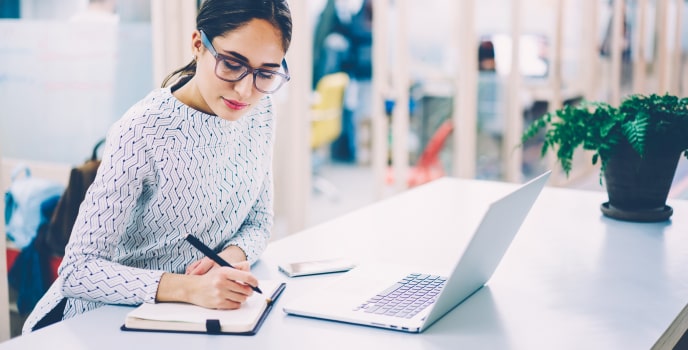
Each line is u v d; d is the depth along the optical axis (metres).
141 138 1.35
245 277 1.28
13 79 2.76
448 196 2.40
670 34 8.49
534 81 5.75
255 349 1.15
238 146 1.53
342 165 6.71
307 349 1.15
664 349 1.27
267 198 1.68
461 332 1.23
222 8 1.27
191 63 1.48
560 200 2.36
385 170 4.45
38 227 2.67
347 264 1.61
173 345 1.16
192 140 1.40
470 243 1.19
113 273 1.31
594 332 1.24
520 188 1.33
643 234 1.93
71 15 2.86
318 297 1.37
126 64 2.99
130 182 1.35
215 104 1.34
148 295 1.30
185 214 1.44
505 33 5.29
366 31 5.84
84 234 1.34
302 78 3.88
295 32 3.79
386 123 4.41
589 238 1.89
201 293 1.28
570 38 6.26
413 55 4.57
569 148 2.07
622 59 7.46
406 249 1.77
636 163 2.01
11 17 2.75
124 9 2.97
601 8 6.82
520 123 5.55
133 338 1.19
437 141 4.94
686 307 1.39
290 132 3.94
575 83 6.48
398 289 1.42
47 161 2.82
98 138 2.94
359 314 1.28
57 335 1.21
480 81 5.15
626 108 2.02
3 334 2.36
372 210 2.20
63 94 2.86
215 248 1.56
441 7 4.73
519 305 1.38
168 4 3.08
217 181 1.46
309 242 1.83
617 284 1.51
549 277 1.56
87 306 1.44
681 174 6.99
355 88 6.16
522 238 1.89
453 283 1.24
